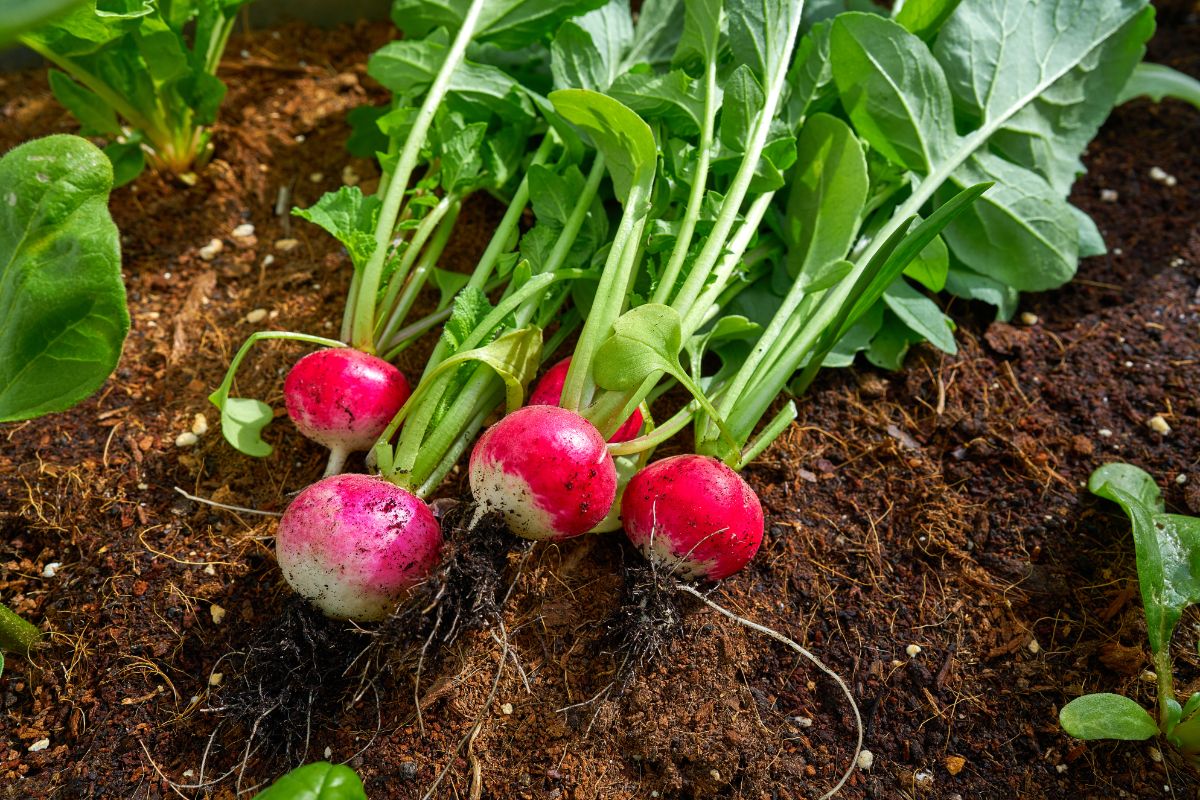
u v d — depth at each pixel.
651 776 0.32
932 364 0.38
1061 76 0.39
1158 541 0.34
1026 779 0.32
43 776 0.32
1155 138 0.44
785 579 0.35
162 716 0.32
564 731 0.32
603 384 0.33
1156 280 0.40
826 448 0.37
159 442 0.36
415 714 0.32
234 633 0.33
